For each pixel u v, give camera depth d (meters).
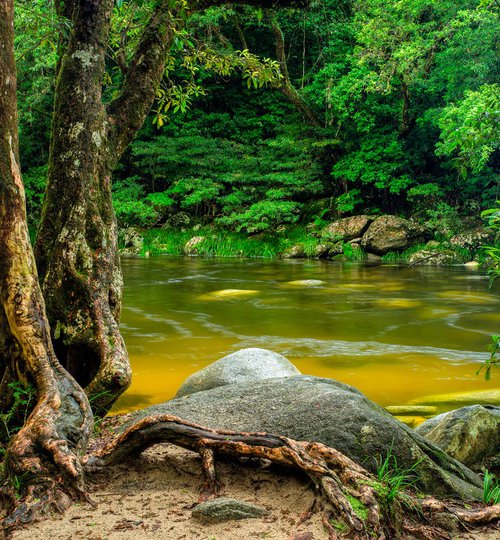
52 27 5.08
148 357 8.36
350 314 12.10
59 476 3.04
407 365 8.02
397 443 3.37
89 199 4.76
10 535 2.63
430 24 22.19
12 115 3.78
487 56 20.92
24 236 3.81
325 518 2.65
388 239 24.42
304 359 8.37
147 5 5.99
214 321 11.30
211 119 30.70
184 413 3.87
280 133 30.69
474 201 26.42
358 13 24.78
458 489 3.25
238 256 26.42
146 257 26.05
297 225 28.05
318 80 27.23
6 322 3.82
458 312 12.35
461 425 4.07
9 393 3.83
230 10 23.34
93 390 4.34
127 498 2.99
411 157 27.11
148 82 5.34
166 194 29.88
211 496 2.99
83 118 4.82
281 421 3.56
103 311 4.61
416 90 25.45
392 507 2.75
